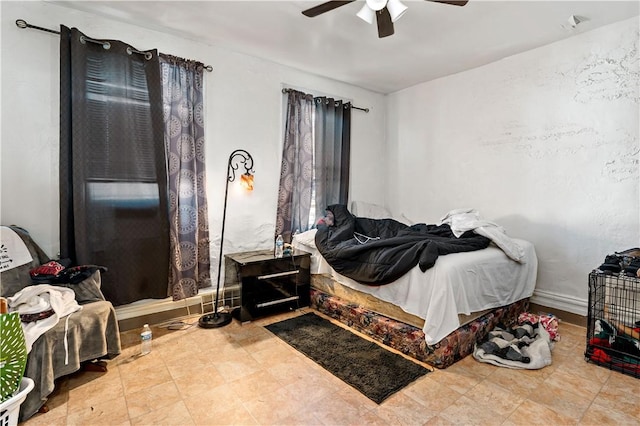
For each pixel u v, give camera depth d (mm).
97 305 2100
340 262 2820
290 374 2104
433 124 4012
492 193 3467
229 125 3244
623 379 2059
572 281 2928
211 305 3168
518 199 3262
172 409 1771
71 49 2402
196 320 2953
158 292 2830
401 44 3037
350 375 2088
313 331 2732
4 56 2260
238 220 3346
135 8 2475
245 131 3350
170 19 2633
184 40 2965
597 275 2283
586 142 2816
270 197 3557
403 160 4379
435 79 3965
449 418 1709
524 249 2848
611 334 2201
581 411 1764
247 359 2285
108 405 1799
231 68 3230
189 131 2957
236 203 3324
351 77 3939
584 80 2811
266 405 1807
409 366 2197
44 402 1731
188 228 2986
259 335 2660
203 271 3119
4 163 2283
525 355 2266
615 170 2676
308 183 3826
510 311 2785
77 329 1918
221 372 2123
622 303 2184
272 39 2973
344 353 2367
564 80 2928
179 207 2939
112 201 2594
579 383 2018
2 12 2250
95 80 2514
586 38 2787
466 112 3674
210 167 3150
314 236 3297
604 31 2693
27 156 2355
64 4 2416
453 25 2672
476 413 1748
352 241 3094
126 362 2238
